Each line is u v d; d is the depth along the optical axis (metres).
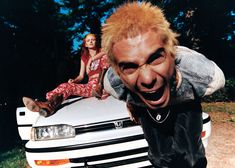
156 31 0.97
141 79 0.97
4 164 4.16
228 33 15.06
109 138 2.83
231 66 15.05
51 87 18.02
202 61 1.30
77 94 3.83
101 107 3.22
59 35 19.72
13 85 15.86
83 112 3.14
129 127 2.97
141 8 1.01
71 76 19.75
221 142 4.50
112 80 1.54
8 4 16.03
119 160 2.83
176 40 1.05
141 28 0.96
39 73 17.42
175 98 1.35
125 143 2.83
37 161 2.89
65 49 20.47
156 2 13.09
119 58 0.99
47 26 17.88
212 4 13.84
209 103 9.59
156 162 1.63
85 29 23.38
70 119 3.01
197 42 14.41
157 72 0.97
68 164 2.83
